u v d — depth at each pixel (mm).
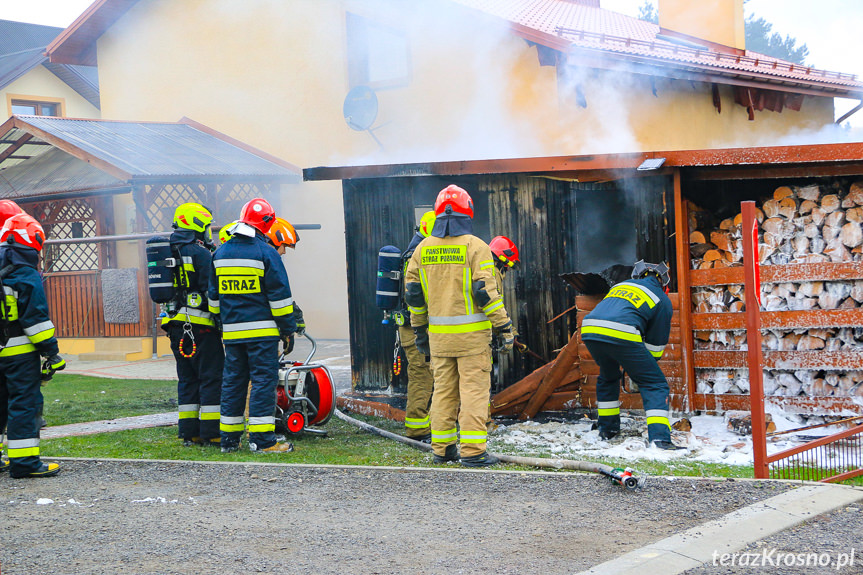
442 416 5727
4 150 15641
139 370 12375
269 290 6152
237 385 6254
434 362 5789
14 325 5391
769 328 7020
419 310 5930
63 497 4852
